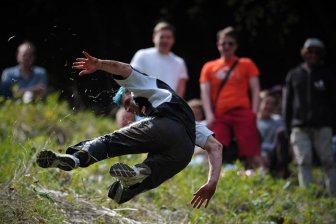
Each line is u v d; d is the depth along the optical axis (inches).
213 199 713.0
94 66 465.7
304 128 855.7
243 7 1416.1
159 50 833.5
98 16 1621.6
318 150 858.1
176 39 1596.9
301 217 707.4
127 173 456.8
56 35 547.8
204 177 777.6
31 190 573.6
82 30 1624.0
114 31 1636.3
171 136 470.6
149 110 482.0
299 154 854.5
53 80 1050.1
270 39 1517.0
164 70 831.7
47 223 513.3
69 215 553.0
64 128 961.5
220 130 860.6
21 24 1605.6
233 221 661.9
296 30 1517.0
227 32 864.3
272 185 798.5
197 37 1590.8
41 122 964.0
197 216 622.5
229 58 868.0
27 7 1609.3
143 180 472.7
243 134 856.3
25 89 1020.5
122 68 473.4
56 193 594.6
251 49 1547.7
